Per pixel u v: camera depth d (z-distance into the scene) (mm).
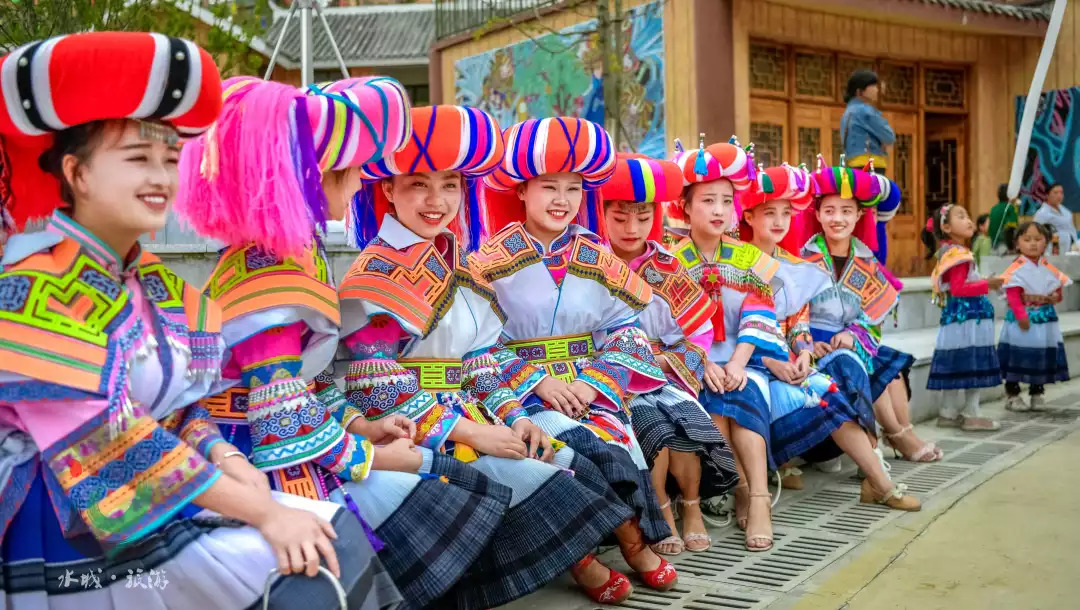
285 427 2111
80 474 1693
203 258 3916
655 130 9695
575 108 10125
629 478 2771
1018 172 7516
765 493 3541
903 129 11609
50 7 4012
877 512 3896
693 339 3682
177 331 1885
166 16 4422
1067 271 9547
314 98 2109
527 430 2738
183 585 1778
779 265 4008
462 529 2297
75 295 1724
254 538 1830
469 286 2805
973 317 5473
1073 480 4297
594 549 2771
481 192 3002
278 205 2027
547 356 3188
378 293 2553
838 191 4309
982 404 6441
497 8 10789
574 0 8773
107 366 1709
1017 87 12070
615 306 3285
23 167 1814
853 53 10875
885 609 2818
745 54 9688
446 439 2596
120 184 1748
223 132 2043
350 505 2215
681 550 3412
